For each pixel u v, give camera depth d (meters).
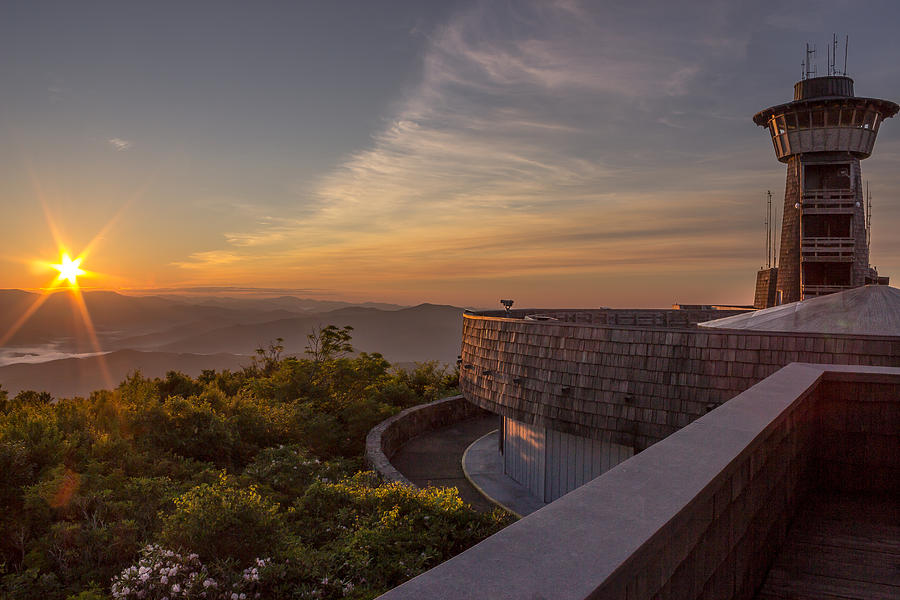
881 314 13.28
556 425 14.17
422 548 8.45
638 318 24.23
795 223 38.06
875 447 4.84
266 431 15.86
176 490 10.11
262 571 7.02
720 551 2.41
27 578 6.96
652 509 1.66
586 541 1.40
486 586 1.14
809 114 36.59
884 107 36.03
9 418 12.60
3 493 8.70
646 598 1.57
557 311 22.86
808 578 3.42
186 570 6.87
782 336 10.84
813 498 4.77
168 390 18.64
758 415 3.23
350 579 7.35
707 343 11.73
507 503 15.64
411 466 18.50
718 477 2.12
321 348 23.89
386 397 24.02
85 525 8.27
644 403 12.49
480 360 17.55
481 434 22.28
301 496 11.25
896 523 4.24
